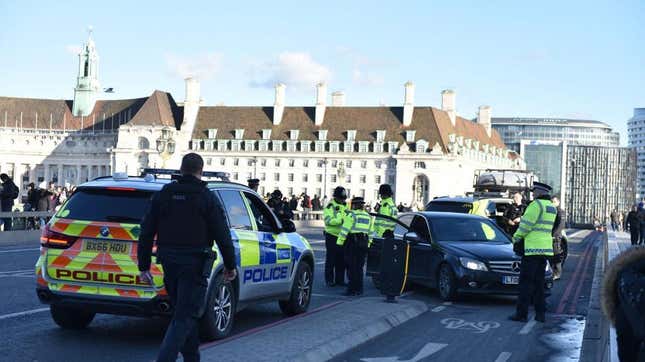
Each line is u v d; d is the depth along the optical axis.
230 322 11.03
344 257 18.50
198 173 7.90
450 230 18.27
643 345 4.06
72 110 172.62
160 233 7.73
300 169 149.75
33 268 20.00
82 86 171.38
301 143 149.50
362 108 149.75
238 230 11.47
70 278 10.41
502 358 10.68
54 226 10.59
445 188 141.25
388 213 18.98
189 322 7.61
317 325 11.91
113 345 10.50
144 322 12.55
